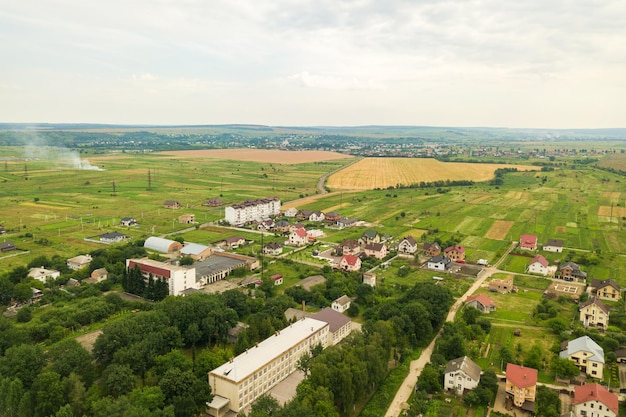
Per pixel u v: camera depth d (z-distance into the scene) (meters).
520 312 186.50
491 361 147.12
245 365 127.75
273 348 138.88
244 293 196.00
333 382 119.44
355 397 123.25
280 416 103.00
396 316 158.50
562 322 169.12
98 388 119.88
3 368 120.75
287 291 194.62
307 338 147.75
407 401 128.00
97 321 174.12
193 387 117.81
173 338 142.25
